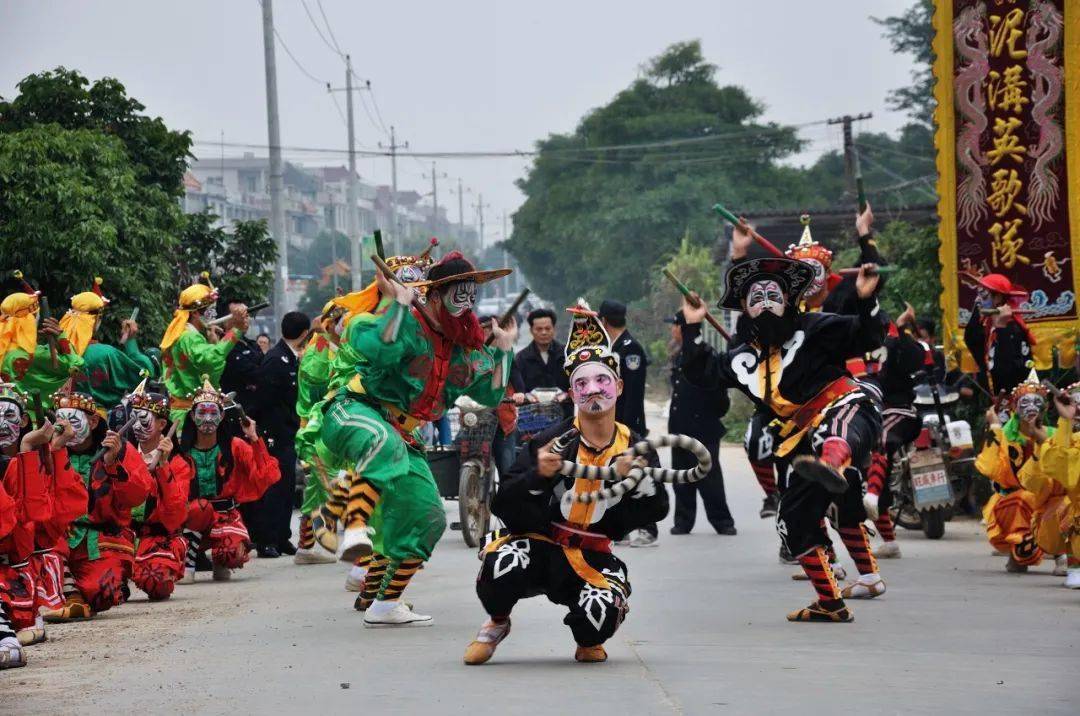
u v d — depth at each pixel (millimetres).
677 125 77562
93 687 8664
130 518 12750
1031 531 13906
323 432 11445
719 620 11227
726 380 11734
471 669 9055
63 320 14914
